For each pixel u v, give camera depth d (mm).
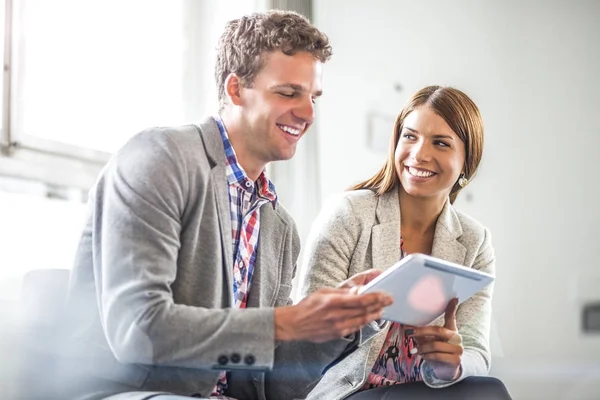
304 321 1246
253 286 1512
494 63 3318
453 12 3338
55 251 1911
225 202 1425
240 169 1500
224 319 1237
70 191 2094
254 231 1544
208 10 2645
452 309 1482
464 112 1803
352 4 3131
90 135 2232
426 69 3283
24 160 1974
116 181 1331
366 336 1583
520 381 3117
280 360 1544
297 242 1662
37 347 1364
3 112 1944
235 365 1233
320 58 1510
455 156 1793
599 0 3291
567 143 3252
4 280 1778
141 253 1265
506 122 3285
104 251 1291
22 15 2004
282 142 1486
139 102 2412
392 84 3209
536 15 3320
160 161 1336
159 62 2502
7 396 1535
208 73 2598
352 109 3068
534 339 3158
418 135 1798
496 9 3342
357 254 1799
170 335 1213
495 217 3234
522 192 3244
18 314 1518
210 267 1377
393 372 1690
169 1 2553
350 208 1826
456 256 1829
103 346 1322
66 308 1375
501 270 3207
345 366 1698
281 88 1463
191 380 1327
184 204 1363
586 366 3117
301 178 2793
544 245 3207
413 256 1264
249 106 1480
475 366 1646
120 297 1234
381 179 1921
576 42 3285
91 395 1277
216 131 1479
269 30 1474
